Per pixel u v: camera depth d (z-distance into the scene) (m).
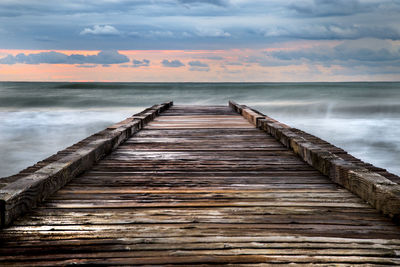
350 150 10.57
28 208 2.91
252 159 4.93
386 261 2.14
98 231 2.56
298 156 5.09
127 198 3.28
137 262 2.14
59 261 2.15
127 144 6.09
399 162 9.19
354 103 29.14
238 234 2.51
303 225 2.66
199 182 3.83
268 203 3.15
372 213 2.89
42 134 13.59
